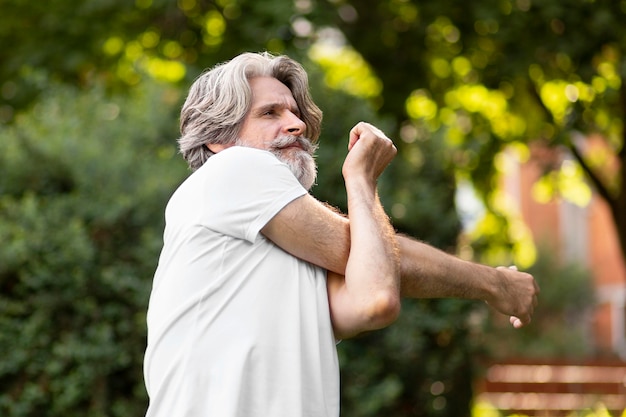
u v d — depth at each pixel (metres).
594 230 29.75
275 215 3.13
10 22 12.77
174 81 12.20
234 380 3.00
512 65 12.06
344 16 12.98
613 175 14.38
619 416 12.48
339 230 3.16
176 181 8.11
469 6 12.20
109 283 7.58
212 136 3.34
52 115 8.57
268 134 3.32
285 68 3.43
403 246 3.27
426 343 9.08
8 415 7.38
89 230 7.77
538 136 13.32
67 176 8.00
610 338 28.70
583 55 12.03
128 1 12.03
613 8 11.98
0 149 7.98
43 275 7.40
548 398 12.64
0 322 7.39
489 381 12.68
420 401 9.12
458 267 3.35
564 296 25.17
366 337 8.64
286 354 3.05
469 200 13.62
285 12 11.34
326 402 3.09
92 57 12.46
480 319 9.34
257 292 3.10
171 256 3.21
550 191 13.46
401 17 12.91
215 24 12.38
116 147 8.32
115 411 7.57
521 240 12.45
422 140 9.79
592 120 12.58
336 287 3.19
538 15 11.92
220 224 3.14
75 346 7.41
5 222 7.57
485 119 13.84
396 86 13.05
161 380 3.11
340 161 8.69
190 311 3.10
